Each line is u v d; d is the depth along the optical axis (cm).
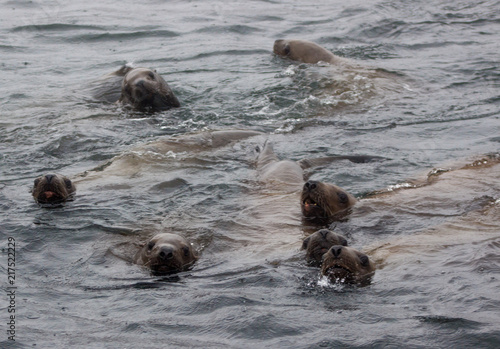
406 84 6012
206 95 5756
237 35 7900
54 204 3706
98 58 7012
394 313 2458
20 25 8225
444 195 3856
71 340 2302
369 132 4950
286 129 5038
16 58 6981
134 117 5259
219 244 3284
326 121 5188
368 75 6159
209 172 4238
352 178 4131
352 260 2825
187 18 8675
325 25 8381
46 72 6512
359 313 2469
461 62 6681
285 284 2786
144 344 2273
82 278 2905
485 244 3162
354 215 3628
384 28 8106
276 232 3431
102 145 4681
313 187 3606
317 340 2272
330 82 5984
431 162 4378
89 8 9262
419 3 9419
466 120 5138
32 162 4403
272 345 2256
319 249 3038
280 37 7862
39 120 5134
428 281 2759
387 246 3203
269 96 5703
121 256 3150
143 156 4388
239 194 3903
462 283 2714
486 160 4366
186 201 3791
